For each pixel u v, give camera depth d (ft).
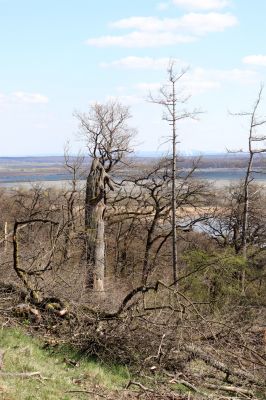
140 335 36.50
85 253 57.67
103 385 31.14
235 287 65.98
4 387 24.97
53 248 44.68
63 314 39.06
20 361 29.73
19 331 35.96
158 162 101.45
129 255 110.93
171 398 31.63
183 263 98.17
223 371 37.19
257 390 36.58
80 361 34.40
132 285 67.41
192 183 103.09
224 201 108.88
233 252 85.61
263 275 76.95
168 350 35.83
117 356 36.40
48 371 30.09
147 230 104.83
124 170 107.14
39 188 109.91
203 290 63.41
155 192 105.50
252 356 40.50
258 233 110.52
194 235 111.04
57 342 35.91
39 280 43.52
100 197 63.46
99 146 109.19
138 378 34.42
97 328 37.29
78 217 61.93
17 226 42.37
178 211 107.65
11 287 41.68
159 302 44.11
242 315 48.91
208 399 32.42
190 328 37.91
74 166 112.88
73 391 27.89
